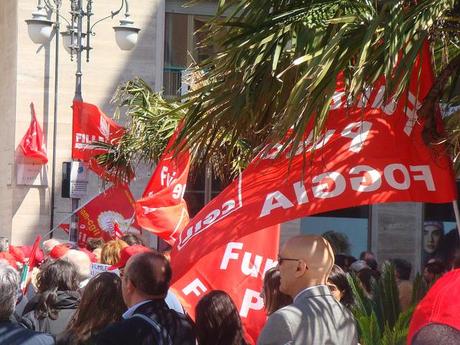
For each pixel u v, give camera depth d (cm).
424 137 457
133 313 439
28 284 813
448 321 207
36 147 1855
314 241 422
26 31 1881
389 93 415
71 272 591
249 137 500
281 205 450
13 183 1886
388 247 1884
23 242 1869
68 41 1705
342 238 1873
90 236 1270
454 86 479
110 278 502
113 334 425
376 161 454
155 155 1172
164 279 441
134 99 1191
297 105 394
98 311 493
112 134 1302
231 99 461
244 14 468
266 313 500
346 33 420
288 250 420
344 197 449
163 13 1903
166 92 1916
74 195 1425
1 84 2097
